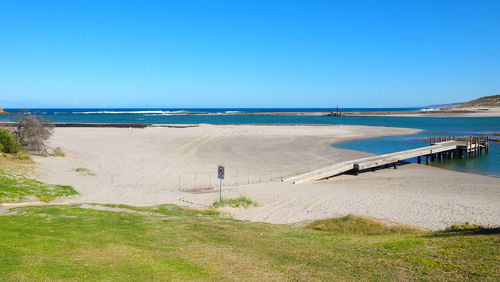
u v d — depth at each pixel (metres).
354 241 10.70
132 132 54.53
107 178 23.88
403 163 34.47
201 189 21.75
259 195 20.05
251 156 35.12
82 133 52.19
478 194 20.91
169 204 17.50
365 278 7.33
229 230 11.84
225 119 112.69
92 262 7.71
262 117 129.00
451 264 7.84
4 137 25.69
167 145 41.31
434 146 38.56
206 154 35.91
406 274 7.48
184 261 8.26
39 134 29.03
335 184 23.98
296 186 22.69
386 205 18.00
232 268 7.94
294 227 13.52
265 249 9.63
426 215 16.12
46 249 8.40
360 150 40.78
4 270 6.76
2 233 9.62
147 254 8.61
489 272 7.21
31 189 18.22
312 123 89.12
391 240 10.69
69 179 22.28
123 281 6.70
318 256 8.95
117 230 11.02
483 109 149.00
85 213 13.33
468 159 37.81
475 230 11.50
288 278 7.37
